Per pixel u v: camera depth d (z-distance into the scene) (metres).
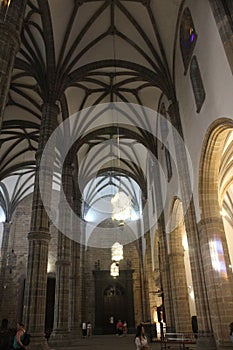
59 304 16.33
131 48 17.20
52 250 29.73
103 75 18.73
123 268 30.75
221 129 10.54
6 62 7.80
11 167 25.72
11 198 30.20
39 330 10.90
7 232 29.02
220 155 11.50
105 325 28.56
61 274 17.03
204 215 11.59
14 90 18.56
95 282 29.98
